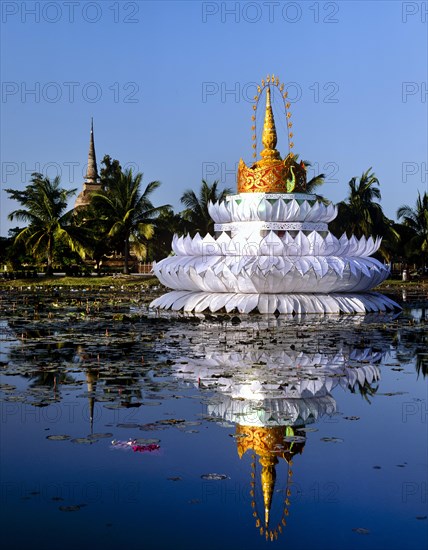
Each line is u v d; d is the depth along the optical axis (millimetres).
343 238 27281
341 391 12031
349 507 7270
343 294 27594
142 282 51344
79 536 6645
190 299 27375
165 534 6676
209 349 16547
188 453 8812
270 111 30578
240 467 8344
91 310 28422
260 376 13164
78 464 8438
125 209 54250
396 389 12227
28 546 6434
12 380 12852
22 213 52438
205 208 55906
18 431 9680
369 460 8562
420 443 9195
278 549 6387
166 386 12258
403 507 7250
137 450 8891
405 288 50250
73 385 12398
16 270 61281
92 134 81750
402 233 61719
